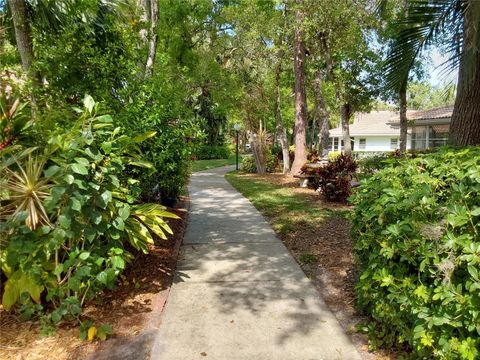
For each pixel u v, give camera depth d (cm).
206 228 683
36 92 472
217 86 1739
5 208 316
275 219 746
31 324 316
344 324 332
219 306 366
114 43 566
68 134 320
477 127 538
